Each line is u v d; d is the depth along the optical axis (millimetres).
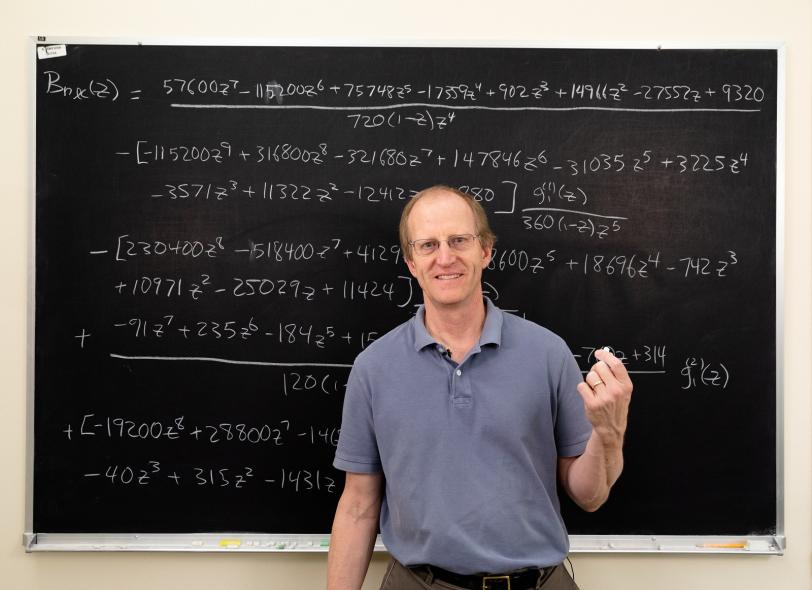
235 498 1540
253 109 1538
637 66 1535
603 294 1536
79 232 1530
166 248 1537
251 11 1551
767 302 1529
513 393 1221
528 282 1537
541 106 1537
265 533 1541
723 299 1530
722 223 1531
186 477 1534
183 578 1551
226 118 1537
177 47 1537
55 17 1550
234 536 1538
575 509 1541
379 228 1541
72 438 1529
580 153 1535
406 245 1297
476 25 1552
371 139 1539
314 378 1542
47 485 1528
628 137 1536
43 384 1529
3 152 1540
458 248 1218
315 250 1542
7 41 1542
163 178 1538
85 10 1550
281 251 1541
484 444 1206
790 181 1552
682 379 1533
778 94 1530
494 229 1537
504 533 1185
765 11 1550
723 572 1545
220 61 1538
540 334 1296
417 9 1551
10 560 1539
